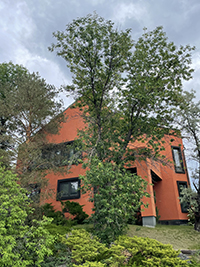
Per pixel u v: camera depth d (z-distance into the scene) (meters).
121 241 8.91
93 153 11.80
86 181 10.05
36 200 13.30
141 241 8.64
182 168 20.61
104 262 7.70
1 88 18.22
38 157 14.76
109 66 13.34
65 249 8.84
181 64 14.05
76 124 19.16
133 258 7.95
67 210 14.95
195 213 15.38
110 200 9.93
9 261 6.39
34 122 16.38
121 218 10.13
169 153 20.66
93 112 13.57
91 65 13.23
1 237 6.43
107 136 12.71
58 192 17.17
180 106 14.10
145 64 14.03
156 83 13.12
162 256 7.95
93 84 13.27
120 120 13.67
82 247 8.29
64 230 10.72
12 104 15.46
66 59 13.45
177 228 15.55
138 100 12.55
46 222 7.80
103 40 13.02
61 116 16.95
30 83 15.90
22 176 13.32
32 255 7.80
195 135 17.22
